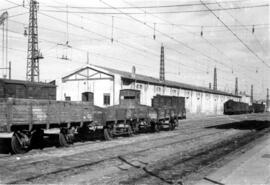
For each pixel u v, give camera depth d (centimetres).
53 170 963
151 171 983
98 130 1998
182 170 1006
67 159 1167
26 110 1280
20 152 1291
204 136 2164
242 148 1541
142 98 4375
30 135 1351
